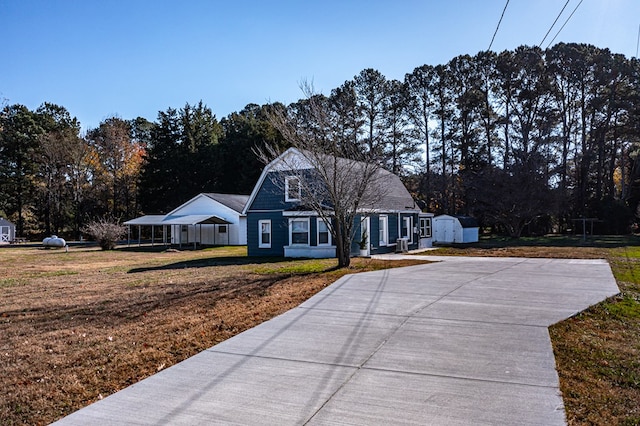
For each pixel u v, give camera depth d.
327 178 14.41
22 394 4.52
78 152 48.16
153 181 46.81
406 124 45.06
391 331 6.43
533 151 37.78
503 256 19.03
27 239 49.31
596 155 42.12
